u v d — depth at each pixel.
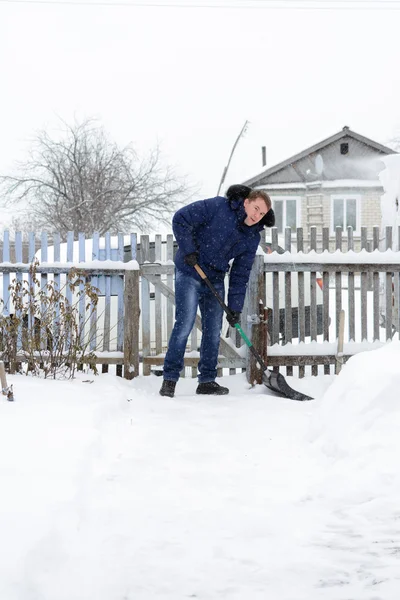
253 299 7.00
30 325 6.92
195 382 7.14
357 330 11.04
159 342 7.15
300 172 29.52
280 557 2.68
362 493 3.38
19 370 6.83
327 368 7.23
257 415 5.55
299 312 7.19
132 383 6.79
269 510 3.24
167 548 2.77
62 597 2.27
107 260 7.11
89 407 4.91
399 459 3.62
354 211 29.39
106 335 7.09
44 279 7.11
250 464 4.07
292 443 4.59
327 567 2.58
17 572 2.19
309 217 29.41
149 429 4.98
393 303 7.25
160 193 32.44
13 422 4.32
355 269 7.20
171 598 2.34
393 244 8.14
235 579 2.48
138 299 6.96
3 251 7.14
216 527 3.01
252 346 6.63
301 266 7.13
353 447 3.92
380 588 2.39
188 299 6.44
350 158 29.38
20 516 2.68
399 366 4.32
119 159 32.12
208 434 4.87
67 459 3.52
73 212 31.41
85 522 2.95
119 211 31.80
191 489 3.57
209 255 6.38
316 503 3.32
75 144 31.89
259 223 6.35
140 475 3.80
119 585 2.43
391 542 2.81
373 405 4.12
